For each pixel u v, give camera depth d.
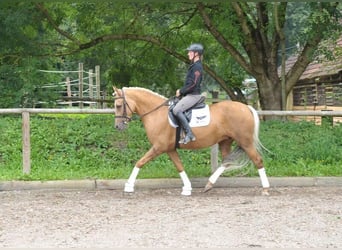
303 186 10.31
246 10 15.93
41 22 15.91
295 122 14.41
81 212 8.12
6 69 15.63
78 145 11.98
